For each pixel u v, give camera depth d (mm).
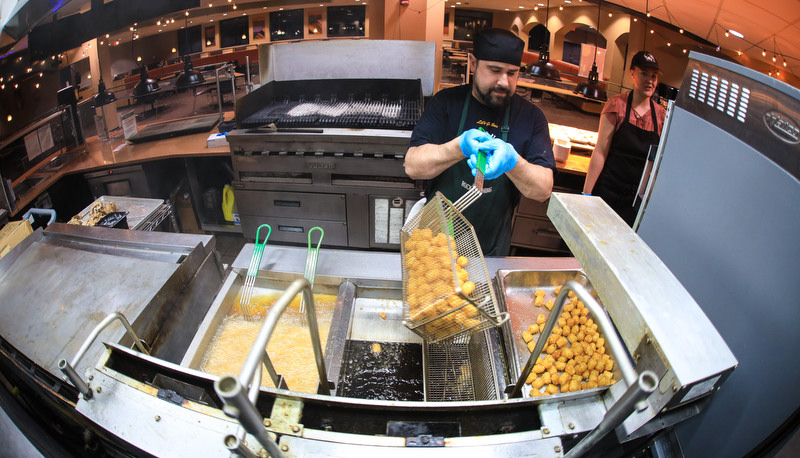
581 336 1502
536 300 1684
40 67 2994
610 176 2701
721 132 1139
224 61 4160
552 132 3314
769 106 978
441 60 4180
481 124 1907
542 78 3393
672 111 1347
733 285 1118
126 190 3424
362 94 3725
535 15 3447
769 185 985
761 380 1021
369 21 4184
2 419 1652
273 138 3053
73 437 1587
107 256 1688
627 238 1166
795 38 1664
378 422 978
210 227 3732
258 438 708
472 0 3803
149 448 953
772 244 980
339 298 1643
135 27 3584
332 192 3236
